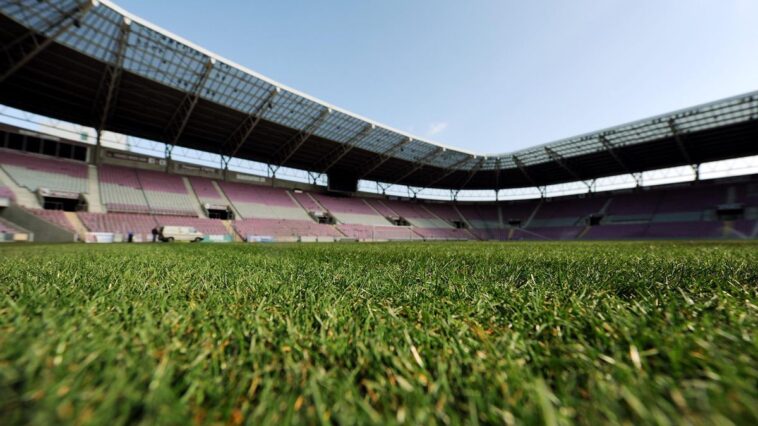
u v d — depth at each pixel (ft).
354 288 4.54
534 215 150.92
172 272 6.34
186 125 80.94
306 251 17.75
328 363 1.93
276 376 1.70
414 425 1.24
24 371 1.52
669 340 2.04
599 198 136.98
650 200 120.78
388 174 135.23
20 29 48.80
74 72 57.88
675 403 1.32
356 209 130.62
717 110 72.23
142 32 51.26
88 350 1.82
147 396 1.24
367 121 88.69
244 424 1.36
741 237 92.53
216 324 2.58
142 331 2.14
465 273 6.43
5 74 54.65
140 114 73.97
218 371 1.82
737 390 1.29
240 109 75.82
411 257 11.94
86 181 77.05
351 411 1.32
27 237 52.65
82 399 1.21
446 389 1.49
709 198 107.76
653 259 9.50
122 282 4.63
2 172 65.57
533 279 4.78
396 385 1.73
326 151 106.52
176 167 97.91
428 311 3.06
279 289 4.25
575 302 3.21
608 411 1.27
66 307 2.85
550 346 2.19
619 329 2.32
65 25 47.91
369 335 2.37
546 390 1.45
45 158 75.31
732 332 2.27
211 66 59.82
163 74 61.11
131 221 73.26
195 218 85.46
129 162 89.35
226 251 17.85
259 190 112.27
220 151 99.55
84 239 60.03
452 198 165.89
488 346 2.12
